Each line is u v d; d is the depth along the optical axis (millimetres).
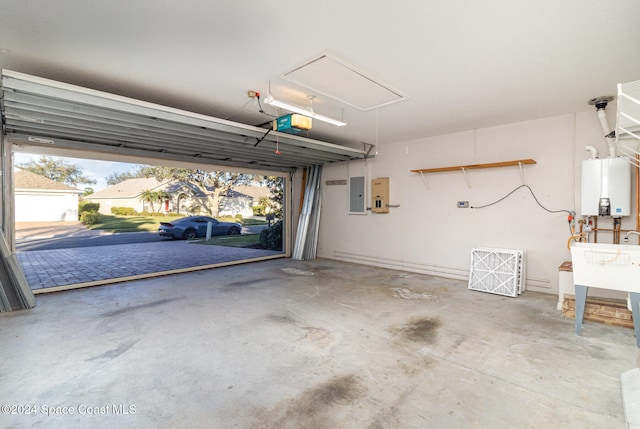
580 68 2984
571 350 2680
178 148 5383
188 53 2746
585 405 1918
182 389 2107
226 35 2451
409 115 4504
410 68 3012
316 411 1871
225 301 4172
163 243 9742
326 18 2213
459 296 4414
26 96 2965
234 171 6922
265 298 4309
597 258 2910
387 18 2203
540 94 3678
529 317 3533
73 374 2301
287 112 4402
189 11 2137
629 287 2775
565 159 4430
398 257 6383
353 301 4160
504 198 4992
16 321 3416
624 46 2557
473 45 2574
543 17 2168
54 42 2545
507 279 4473
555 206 4516
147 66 2998
